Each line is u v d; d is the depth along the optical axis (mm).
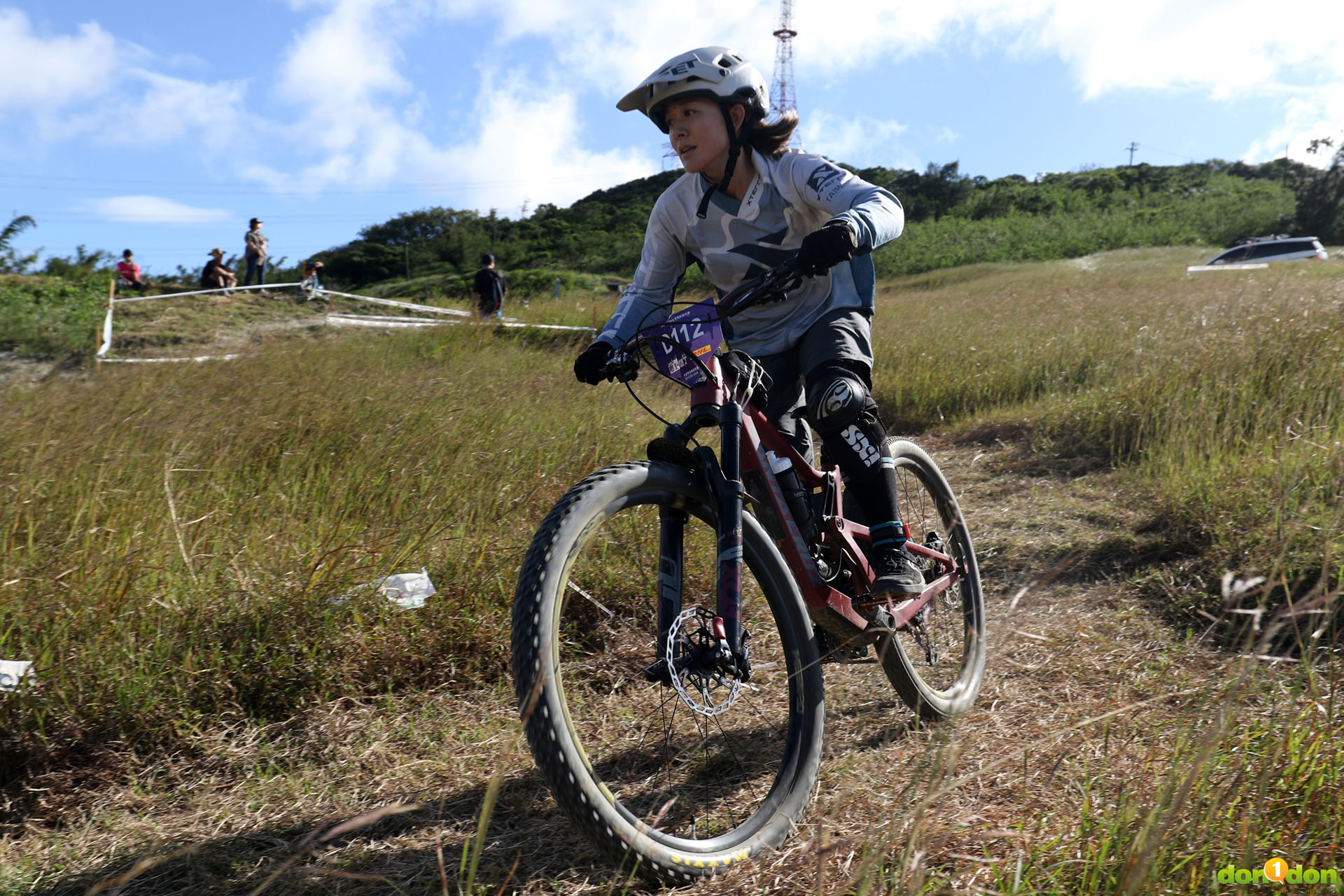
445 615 2998
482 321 12781
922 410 7828
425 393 6137
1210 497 3818
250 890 1859
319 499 3971
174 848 2000
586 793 1641
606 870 1862
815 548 2248
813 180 2287
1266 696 2287
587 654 2867
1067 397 6949
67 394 5930
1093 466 5367
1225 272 18359
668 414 6137
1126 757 2078
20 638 2621
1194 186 69500
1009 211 63375
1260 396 5203
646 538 2881
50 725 2344
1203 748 1565
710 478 1971
